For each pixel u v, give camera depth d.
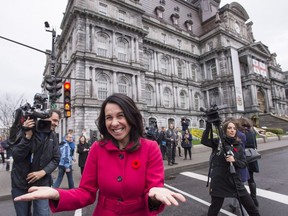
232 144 4.47
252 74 42.50
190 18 51.03
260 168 11.31
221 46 43.22
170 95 40.69
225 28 45.41
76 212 6.20
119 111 2.09
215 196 4.18
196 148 18.30
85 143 9.88
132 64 31.34
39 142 3.82
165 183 9.05
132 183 1.92
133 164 1.98
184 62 44.50
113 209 1.94
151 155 2.05
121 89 30.30
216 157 4.44
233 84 41.66
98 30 29.38
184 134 15.19
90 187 2.09
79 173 11.48
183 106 42.62
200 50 48.47
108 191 1.97
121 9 32.16
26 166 3.79
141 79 32.62
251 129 6.47
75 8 27.16
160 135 14.88
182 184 8.74
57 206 1.75
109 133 2.23
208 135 4.62
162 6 45.78
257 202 5.70
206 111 4.46
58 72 40.22
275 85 56.19
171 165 12.11
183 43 45.41
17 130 3.82
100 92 28.22
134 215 1.92
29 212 3.76
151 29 40.03
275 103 53.84
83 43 27.53
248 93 42.88
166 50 41.56
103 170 2.03
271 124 38.84
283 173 9.80
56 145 4.22
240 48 44.47
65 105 11.27
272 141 25.89
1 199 7.58
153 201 1.72
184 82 43.06
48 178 4.00
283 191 7.11
